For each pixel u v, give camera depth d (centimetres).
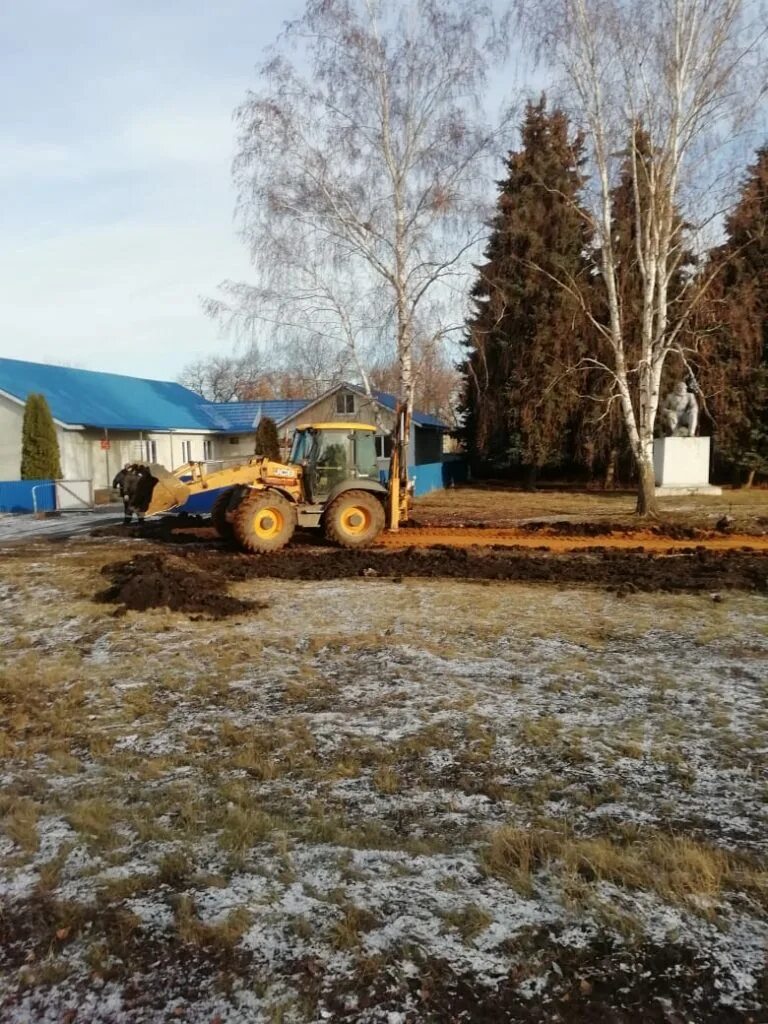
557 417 2670
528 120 2664
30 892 303
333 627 721
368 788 392
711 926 274
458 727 470
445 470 2944
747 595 836
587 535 1373
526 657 616
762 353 2495
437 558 1116
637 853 322
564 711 494
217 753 441
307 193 1650
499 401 2788
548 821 351
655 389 1587
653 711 491
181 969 257
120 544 1341
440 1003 240
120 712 510
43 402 2220
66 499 2125
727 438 2559
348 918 279
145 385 3338
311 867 316
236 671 592
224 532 1295
